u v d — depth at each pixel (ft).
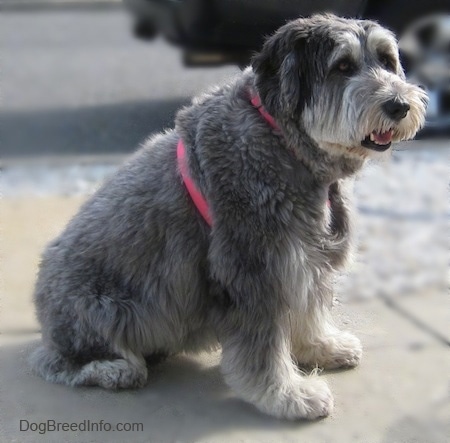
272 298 7.00
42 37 17.02
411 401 7.20
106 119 12.11
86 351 7.25
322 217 7.10
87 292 7.20
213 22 11.43
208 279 7.15
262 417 7.05
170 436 6.89
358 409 7.13
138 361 7.29
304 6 11.14
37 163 10.46
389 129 6.96
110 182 7.44
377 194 10.11
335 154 7.02
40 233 9.11
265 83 6.97
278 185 6.95
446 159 11.20
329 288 7.36
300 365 7.52
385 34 7.13
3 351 7.61
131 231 7.18
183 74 14.24
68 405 7.11
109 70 14.67
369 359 7.58
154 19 12.17
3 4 17.81
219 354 7.66
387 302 8.21
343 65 6.99
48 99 13.10
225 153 7.00
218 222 7.00
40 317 7.40
